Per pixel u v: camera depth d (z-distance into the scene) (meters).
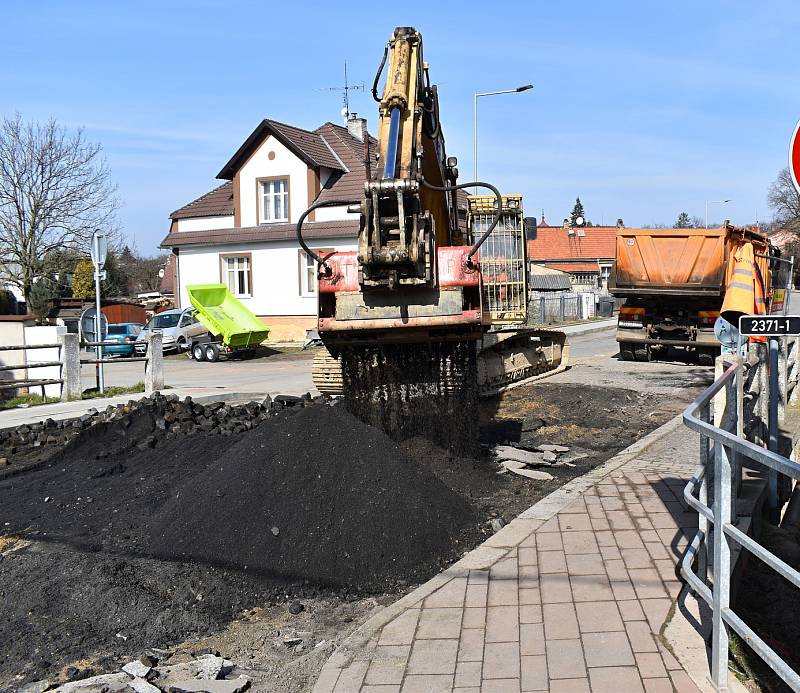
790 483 7.62
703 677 3.59
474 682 3.66
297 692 3.85
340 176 32.88
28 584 5.16
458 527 6.05
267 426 6.61
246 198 33.22
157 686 3.87
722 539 3.48
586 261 70.56
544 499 6.50
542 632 4.11
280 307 32.91
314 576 5.30
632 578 4.75
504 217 12.13
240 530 5.66
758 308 16.22
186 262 34.53
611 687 3.54
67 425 10.73
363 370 7.95
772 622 4.89
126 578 5.21
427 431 8.03
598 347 26.56
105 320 15.99
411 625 4.29
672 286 17.97
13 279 40.84
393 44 8.41
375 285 6.91
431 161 9.27
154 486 7.40
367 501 5.79
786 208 71.50
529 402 12.68
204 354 27.86
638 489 6.70
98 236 15.43
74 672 4.09
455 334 7.32
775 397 6.46
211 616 4.83
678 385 14.70
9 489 7.60
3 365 16.41
